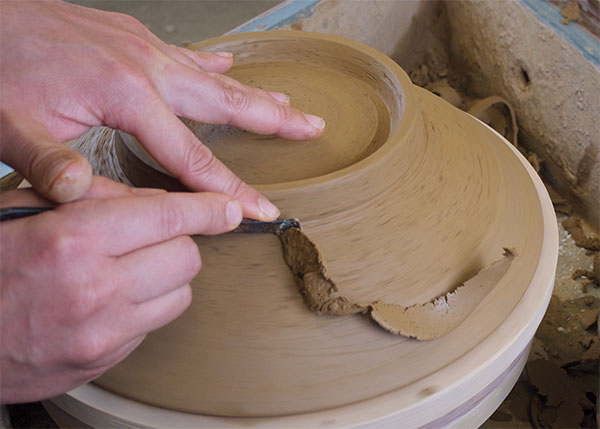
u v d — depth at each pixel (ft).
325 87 3.68
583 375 4.60
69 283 2.16
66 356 2.26
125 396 2.82
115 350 2.34
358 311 2.64
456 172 3.20
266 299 2.72
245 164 3.16
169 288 2.38
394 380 2.73
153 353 2.80
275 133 3.14
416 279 2.82
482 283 2.89
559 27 5.31
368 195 2.82
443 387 2.74
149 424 2.70
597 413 4.01
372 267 2.77
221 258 2.77
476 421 3.22
